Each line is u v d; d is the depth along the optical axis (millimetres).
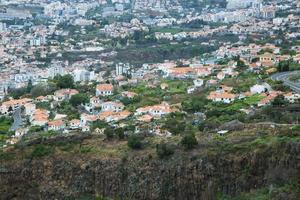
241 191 135125
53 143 169375
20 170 162125
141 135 167750
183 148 149500
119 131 168500
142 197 147125
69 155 162500
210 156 142500
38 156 163875
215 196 138250
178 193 143500
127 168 151875
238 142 145000
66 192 156125
